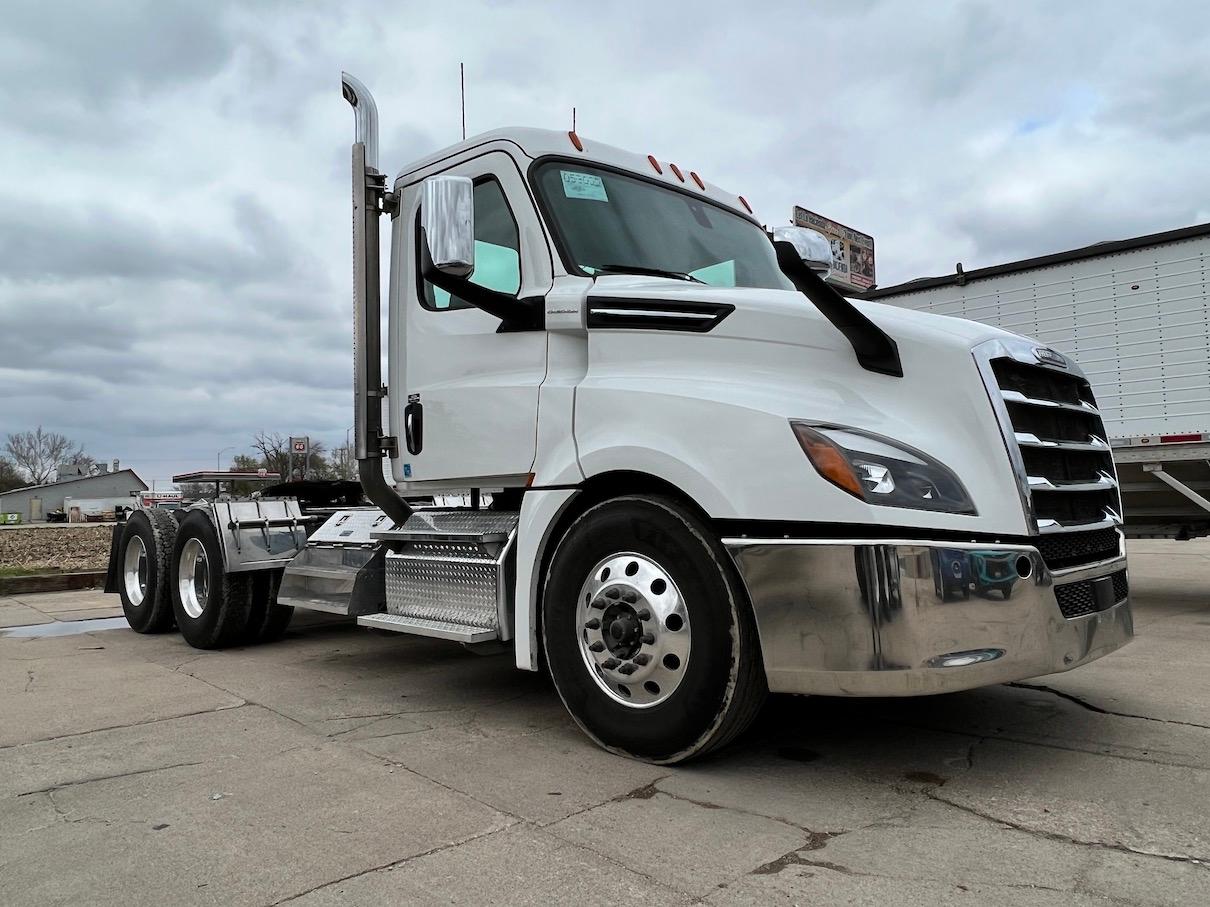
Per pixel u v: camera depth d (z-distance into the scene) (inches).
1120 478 287.4
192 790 124.0
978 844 100.0
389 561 179.5
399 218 187.3
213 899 90.7
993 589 112.2
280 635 254.8
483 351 164.2
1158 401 286.4
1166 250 285.3
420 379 176.1
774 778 124.3
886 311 133.3
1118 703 161.6
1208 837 100.2
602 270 156.9
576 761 133.5
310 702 177.3
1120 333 294.8
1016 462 118.6
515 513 161.8
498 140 166.7
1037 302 315.0
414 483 179.2
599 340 146.8
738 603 121.1
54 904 90.6
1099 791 116.0
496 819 110.2
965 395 121.0
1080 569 126.3
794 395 126.5
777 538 117.5
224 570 233.5
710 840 102.6
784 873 93.6
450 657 227.6
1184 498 279.4
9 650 252.4
